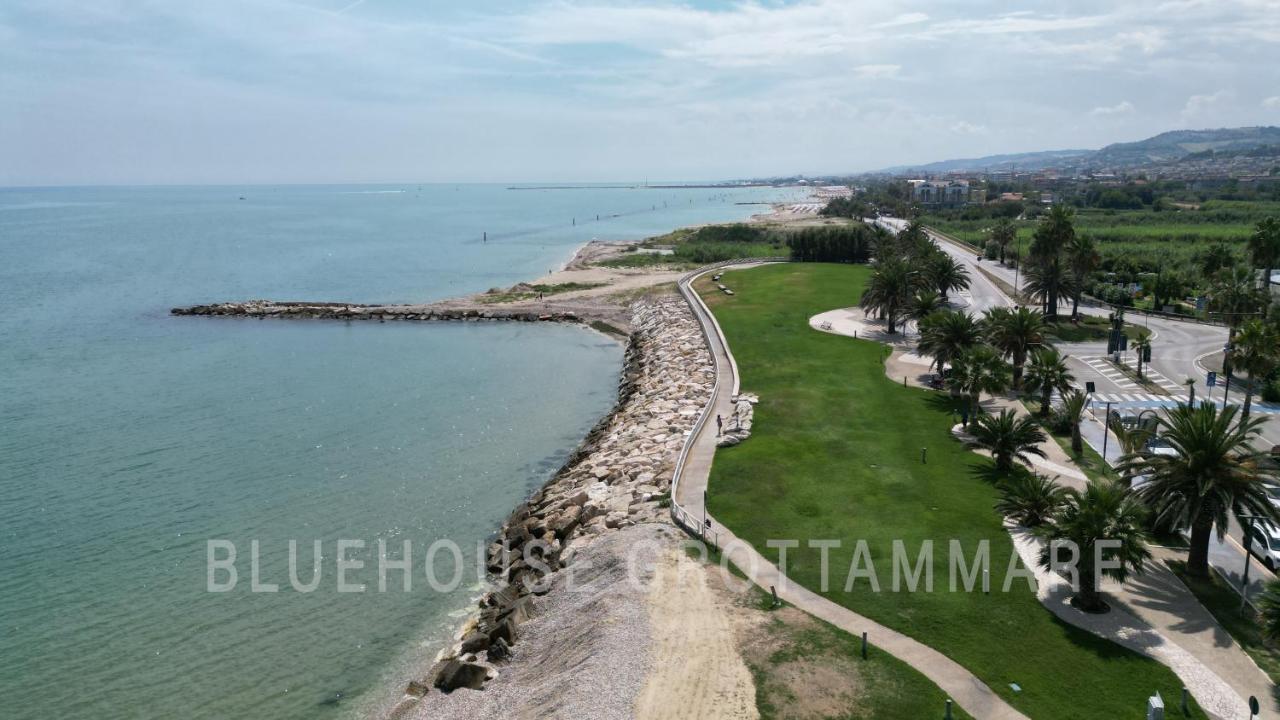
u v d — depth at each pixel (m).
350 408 76.94
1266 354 60.59
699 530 43.19
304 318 125.25
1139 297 115.31
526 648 36.75
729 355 82.12
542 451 65.94
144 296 143.75
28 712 33.84
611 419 72.12
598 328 117.62
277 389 83.56
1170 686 30.62
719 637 33.78
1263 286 96.25
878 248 137.75
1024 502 43.25
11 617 40.78
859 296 116.38
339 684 35.84
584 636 35.12
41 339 107.94
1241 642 33.44
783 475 51.12
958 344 68.94
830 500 47.28
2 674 36.28
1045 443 56.75
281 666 37.12
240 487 57.34
